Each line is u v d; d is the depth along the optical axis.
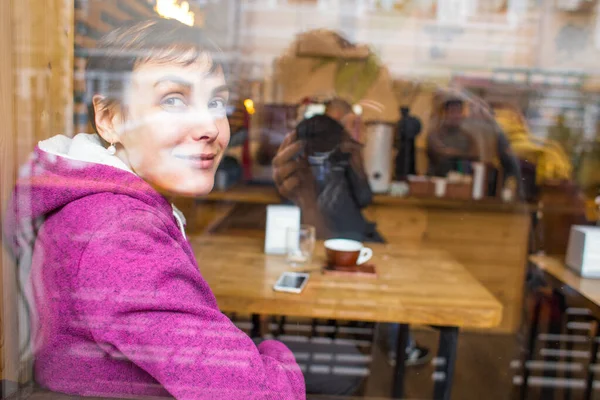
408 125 2.38
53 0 0.72
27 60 0.71
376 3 2.59
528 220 1.95
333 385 1.16
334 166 1.78
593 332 1.39
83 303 0.60
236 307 1.24
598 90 2.39
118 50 0.70
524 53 2.52
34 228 0.66
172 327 0.59
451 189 2.28
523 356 1.47
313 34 2.32
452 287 1.40
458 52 2.83
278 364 0.70
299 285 1.32
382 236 1.96
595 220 1.82
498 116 2.38
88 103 0.74
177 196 0.76
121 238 0.62
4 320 0.64
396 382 1.41
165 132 0.72
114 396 0.63
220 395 0.60
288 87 2.16
